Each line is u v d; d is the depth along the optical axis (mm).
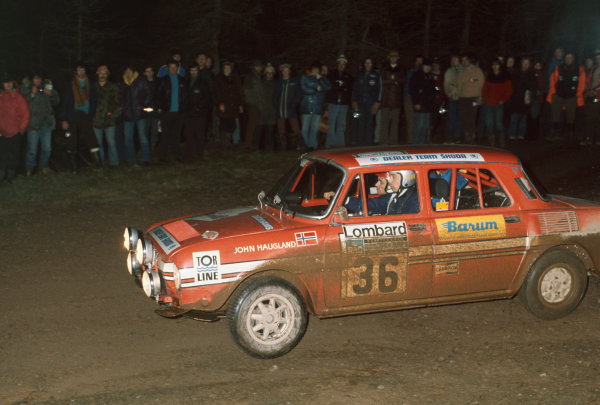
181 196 11391
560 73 14742
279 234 5398
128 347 5699
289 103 14398
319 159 5969
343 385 4980
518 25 26312
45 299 6820
